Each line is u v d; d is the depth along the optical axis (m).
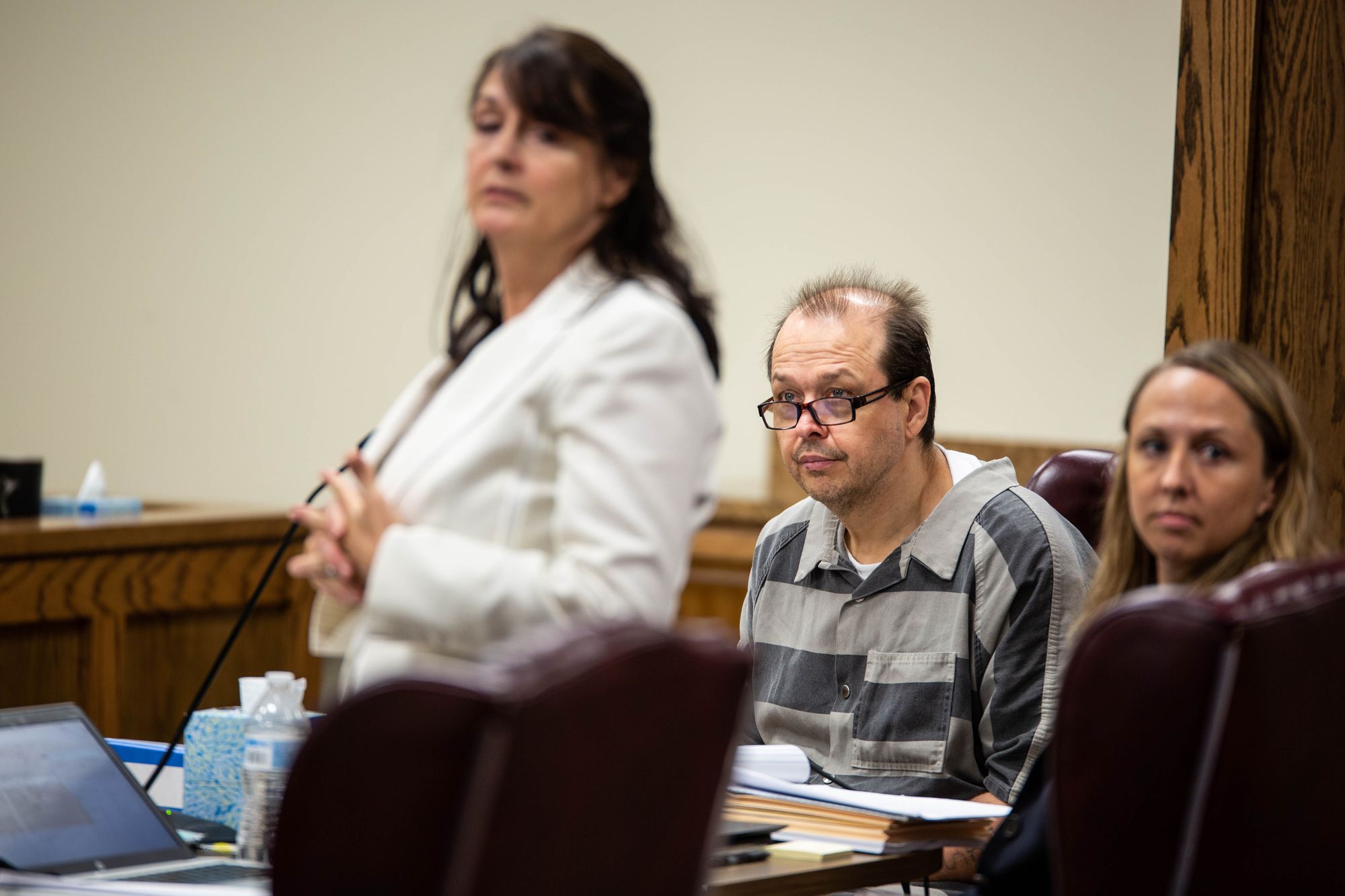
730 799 5.22
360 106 20.72
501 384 4.15
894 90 17.83
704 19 18.95
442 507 4.11
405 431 4.63
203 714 5.40
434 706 2.85
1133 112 16.55
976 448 16.70
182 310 21.80
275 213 21.25
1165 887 3.57
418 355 20.50
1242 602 3.50
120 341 22.14
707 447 4.23
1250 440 4.54
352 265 20.84
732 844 4.85
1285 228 7.43
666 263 4.40
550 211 4.16
